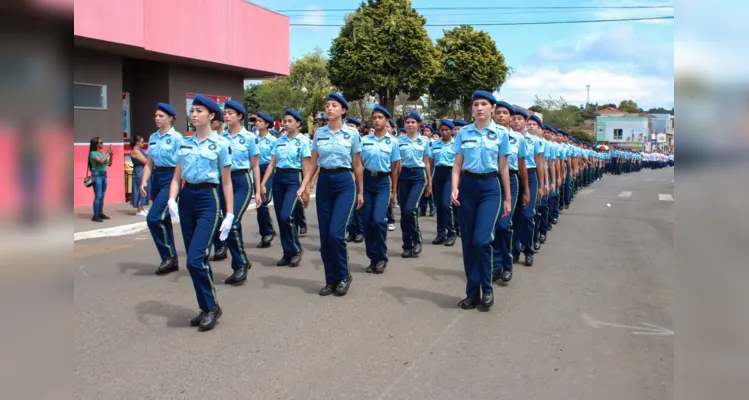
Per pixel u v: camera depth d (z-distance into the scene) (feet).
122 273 22.93
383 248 23.32
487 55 87.04
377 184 23.36
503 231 21.45
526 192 20.24
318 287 21.08
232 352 14.55
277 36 54.80
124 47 39.55
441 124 29.91
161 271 22.77
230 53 48.75
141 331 16.05
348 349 14.82
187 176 16.70
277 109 120.16
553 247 29.68
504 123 20.59
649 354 14.64
